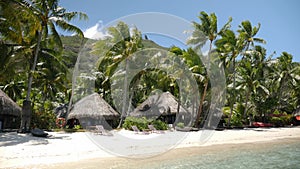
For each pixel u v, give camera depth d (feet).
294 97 126.00
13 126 65.77
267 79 118.11
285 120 108.58
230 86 86.69
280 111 127.24
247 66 92.22
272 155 36.27
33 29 48.16
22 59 58.90
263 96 99.96
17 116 64.80
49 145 36.78
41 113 66.95
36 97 100.32
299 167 28.96
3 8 40.16
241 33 91.30
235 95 90.68
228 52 83.66
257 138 55.88
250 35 97.09
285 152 39.01
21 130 52.80
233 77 88.17
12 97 88.28
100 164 26.02
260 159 33.04
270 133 66.90
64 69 69.46
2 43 47.75
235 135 59.36
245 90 95.76
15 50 55.83
